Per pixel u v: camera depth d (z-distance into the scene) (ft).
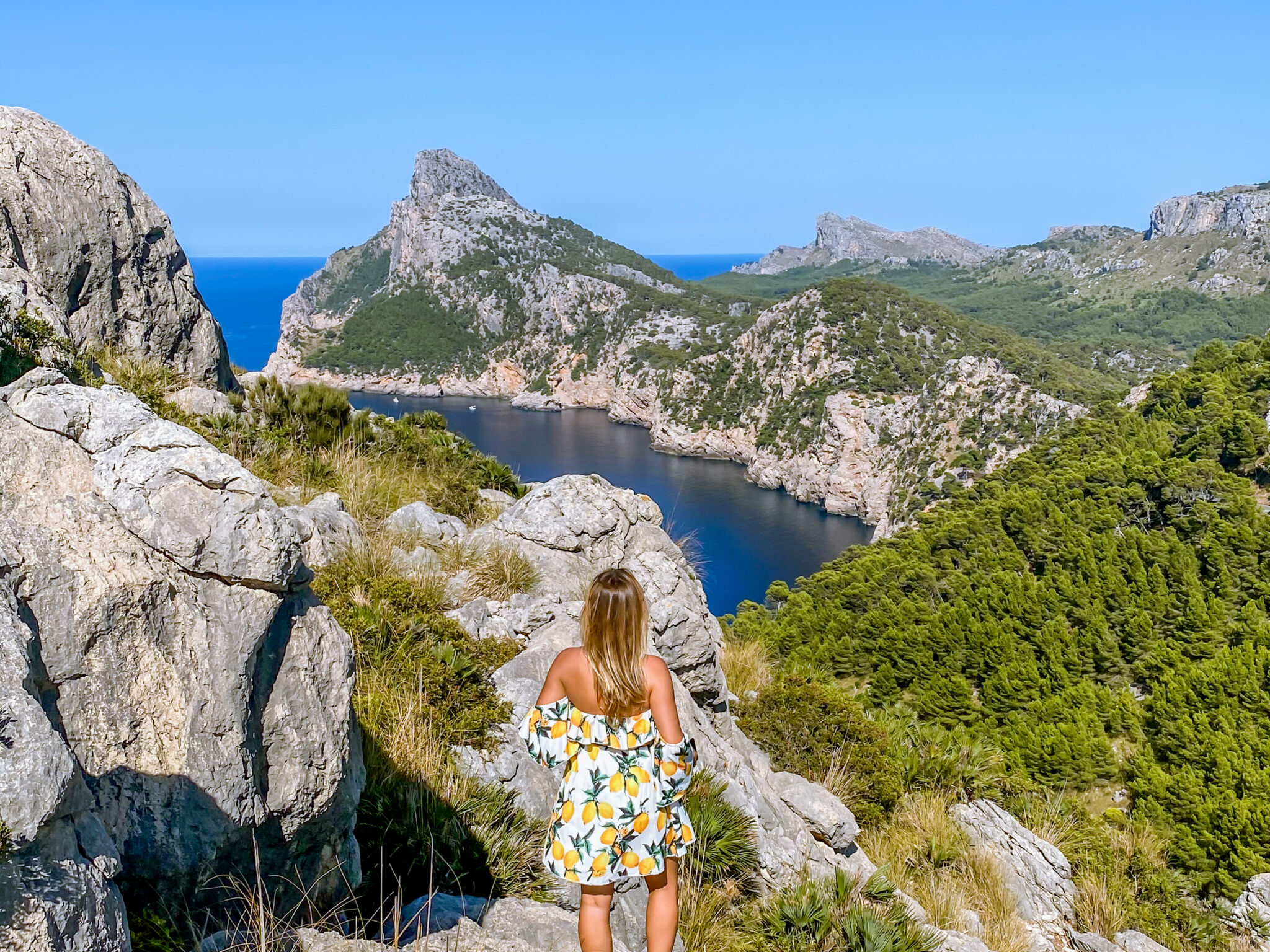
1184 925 49.39
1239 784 118.32
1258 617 169.68
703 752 25.00
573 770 10.93
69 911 6.96
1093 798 129.90
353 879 12.12
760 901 21.70
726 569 357.20
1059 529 217.15
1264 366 302.25
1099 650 171.94
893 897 24.91
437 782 17.08
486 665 22.25
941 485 413.80
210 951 9.59
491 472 43.45
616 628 10.66
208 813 9.93
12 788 6.91
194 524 10.53
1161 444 274.16
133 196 37.70
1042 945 30.01
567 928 14.01
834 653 178.40
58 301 33.78
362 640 20.61
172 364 38.24
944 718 157.48
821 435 506.07
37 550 9.56
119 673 9.74
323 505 28.71
